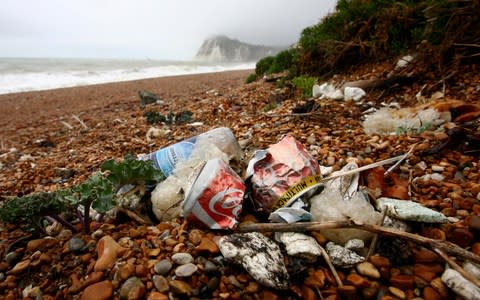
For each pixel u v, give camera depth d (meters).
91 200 1.52
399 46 5.00
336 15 6.43
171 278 1.26
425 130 2.77
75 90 13.31
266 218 1.64
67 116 7.47
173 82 14.95
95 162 3.30
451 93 3.50
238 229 1.44
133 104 8.37
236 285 1.22
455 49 3.98
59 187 2.67
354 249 1.34
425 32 4.40
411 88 4.02
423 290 1.20
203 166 1.59
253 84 8.09
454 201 1.72
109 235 1.54
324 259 1.32
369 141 2.72
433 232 1.46
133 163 1.63
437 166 2.13
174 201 1.64
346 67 5.74
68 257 1.44
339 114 3.67
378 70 4.98
